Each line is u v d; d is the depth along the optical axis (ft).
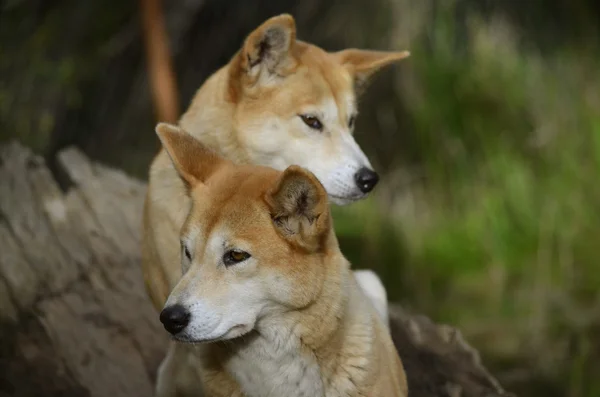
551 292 55.26
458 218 58.85
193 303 23.32
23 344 35.96
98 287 38.70
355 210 58.80
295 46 32.19
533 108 60.75
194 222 24.34
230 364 25.22
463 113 59.67
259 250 23.56
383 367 25.68
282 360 24.66
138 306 37.91
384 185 59.21
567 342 51.37
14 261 39.06
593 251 57.77
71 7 62.44
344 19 58.54
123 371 35.09
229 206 23.93
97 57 62.18
